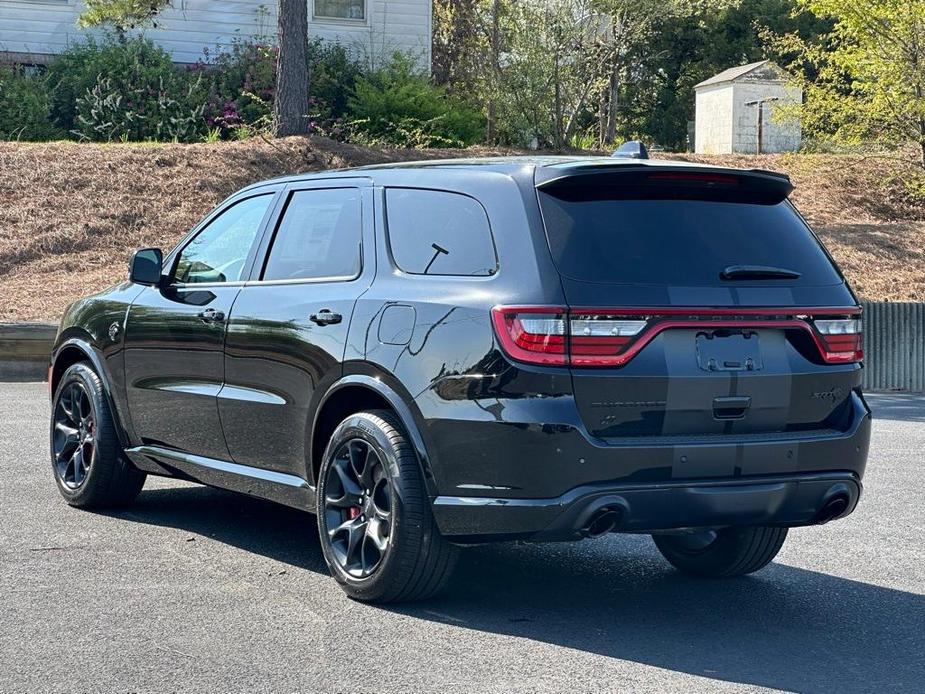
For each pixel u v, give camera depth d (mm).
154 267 6699
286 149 21547
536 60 25688
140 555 6160
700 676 4555
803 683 4508
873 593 5887
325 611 5254
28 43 26391
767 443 5047
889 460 9914
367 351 5340
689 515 4941
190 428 6461
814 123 22172
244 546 6414
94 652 4652
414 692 4293
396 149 22828
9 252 17625
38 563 5953
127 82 23844
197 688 4289
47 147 21078
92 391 7078
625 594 5766
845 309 5332
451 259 5242
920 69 20656
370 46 28734
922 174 22312
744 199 5359
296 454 5793
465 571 6113
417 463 5148
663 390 4875
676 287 4934
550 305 4789
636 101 50875
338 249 5820
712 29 49781
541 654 4766
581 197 5059
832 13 21156
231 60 26516
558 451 4738
